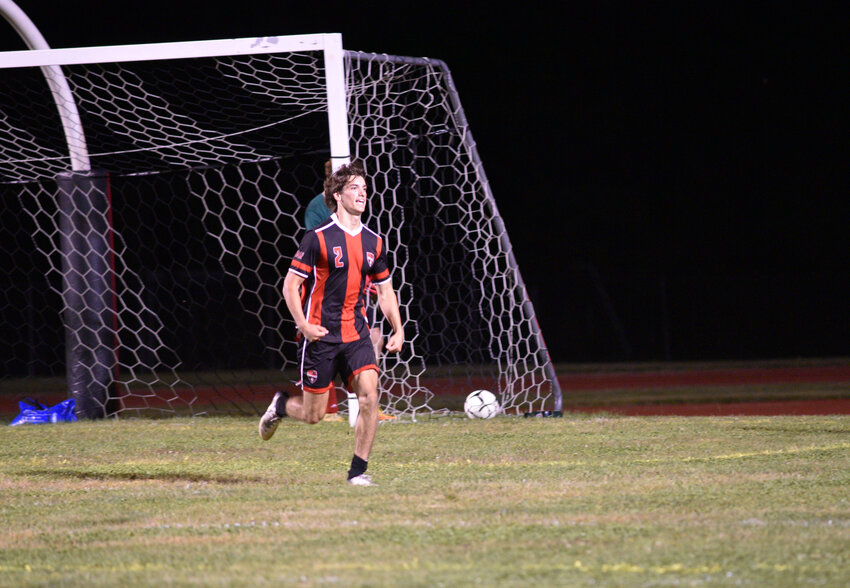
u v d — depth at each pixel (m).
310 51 27.64
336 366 16.47
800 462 17.19
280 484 16.17
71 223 30.30
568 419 25.48
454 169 32.31
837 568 9.91
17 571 10.62
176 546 11.59
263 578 9.92
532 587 9.42
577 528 11.97
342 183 16.11
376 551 11.02
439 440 21.38
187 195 80.69
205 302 71.25
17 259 73.94
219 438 22.48
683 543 11.09
